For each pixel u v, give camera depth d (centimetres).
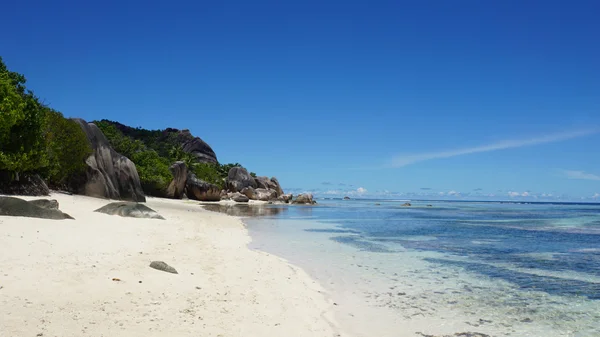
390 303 988
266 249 1809
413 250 1922
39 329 591
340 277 1266
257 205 7269
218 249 1582
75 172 3366
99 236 1441
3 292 727
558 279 1314
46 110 3244
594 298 1073
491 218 5238
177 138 13200
